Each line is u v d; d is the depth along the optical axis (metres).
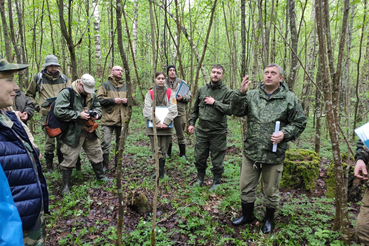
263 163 2.78
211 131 3.97
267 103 2.80
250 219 3.08
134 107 11.80
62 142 3.81
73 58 3.36
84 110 3.99
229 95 3.98
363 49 7.83
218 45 10.92
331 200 3.54
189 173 4.80
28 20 7.27
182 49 8.83
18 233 1.03
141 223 3.00
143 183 4.12
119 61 10.68
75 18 7.78
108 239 2.75
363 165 2.06
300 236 2.70
